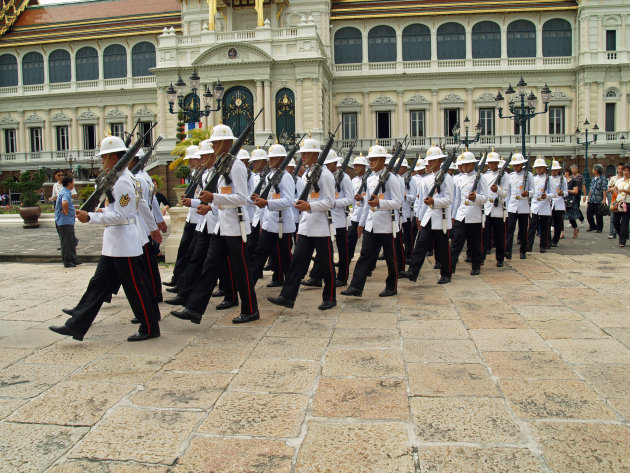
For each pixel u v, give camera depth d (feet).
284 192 26.14
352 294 28.86
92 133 173.78
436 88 155.12
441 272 33.78
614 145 149.79
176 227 44.32
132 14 174.19
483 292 30.71
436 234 33.30
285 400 16.15
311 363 19.21
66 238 43.68
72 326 21.27
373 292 31.30
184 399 16.35
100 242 59.98
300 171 36.86
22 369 19.04
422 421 14.69
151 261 28.66
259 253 33.04
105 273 21.67
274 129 135.95
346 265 33.71
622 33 149.28
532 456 12.91
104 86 169.78
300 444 13.66
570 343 20.89
